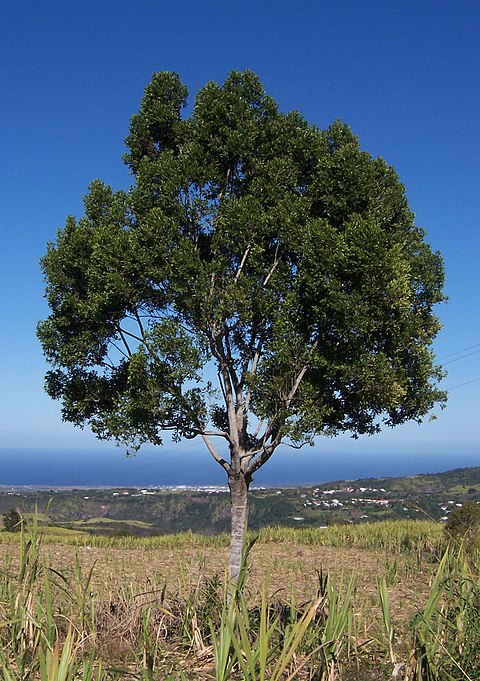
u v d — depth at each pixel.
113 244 8.34
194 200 8.91
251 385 8.59
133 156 10.07
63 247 9.28
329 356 8.55
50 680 4.01
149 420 8.55
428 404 9.59
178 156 9.67
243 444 9.14
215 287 8.62
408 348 9.05
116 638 6.91
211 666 6.15
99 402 9.78
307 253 8.12
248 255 8.98
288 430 8.23
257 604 8.69
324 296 8.16
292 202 8.80
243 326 8.97
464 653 5.23
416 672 5.14
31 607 6.25
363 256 7.80
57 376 9.87
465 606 5.69
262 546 20.36
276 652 5.56
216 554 18.38
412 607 10.55
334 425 9.31
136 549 19.64
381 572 14.78
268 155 9.38
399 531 20.62
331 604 6.02
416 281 9.31
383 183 9.29
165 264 8.38
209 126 9.42
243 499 9.08
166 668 6.00
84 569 14.09
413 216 9.43
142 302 8.88
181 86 10.22
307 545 20.59
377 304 8.09
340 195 8.73
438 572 5.56
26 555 6.36
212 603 7.39
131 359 8.38
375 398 8.49
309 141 9.32
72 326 9.46
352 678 5.91
